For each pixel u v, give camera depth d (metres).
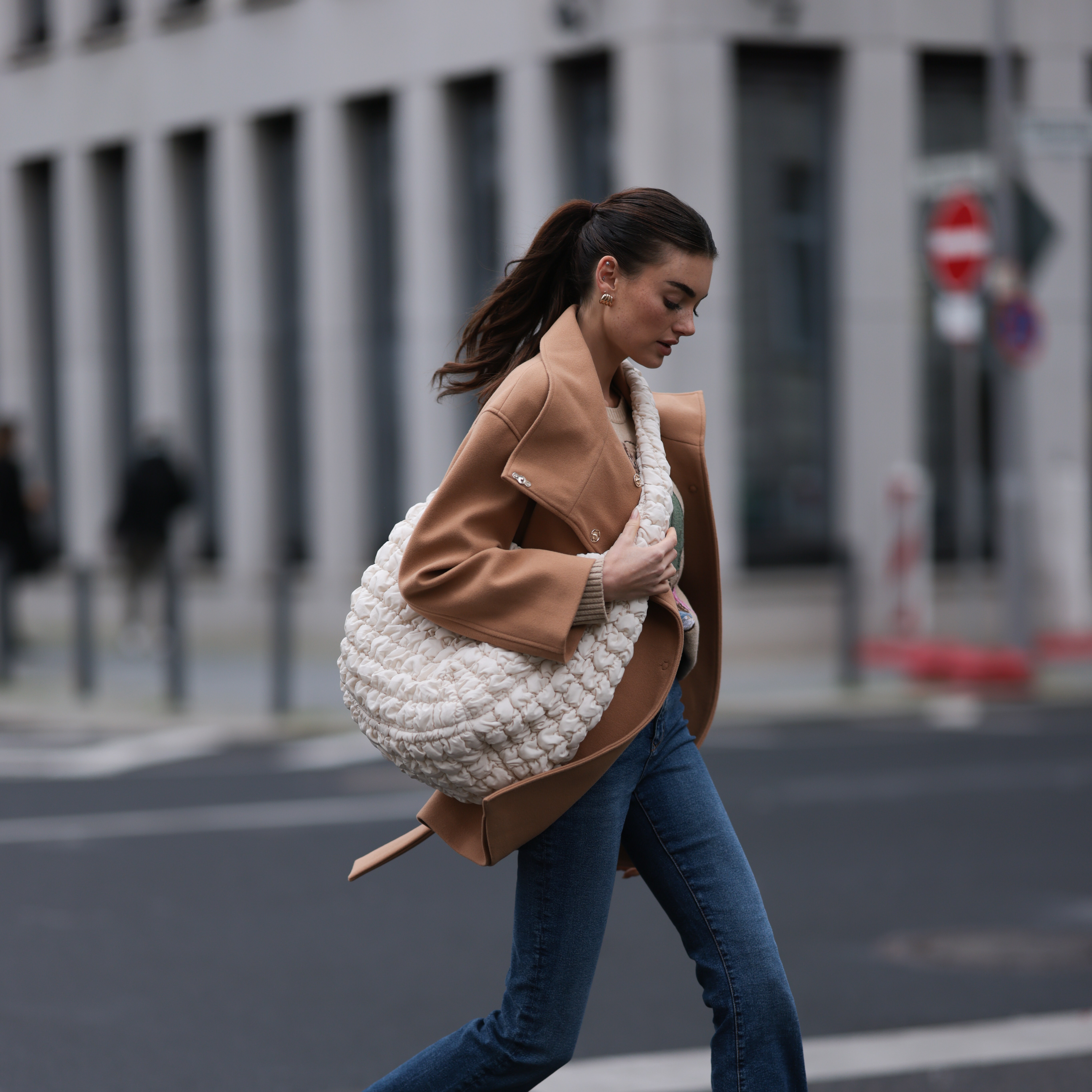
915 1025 8.99
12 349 37.31
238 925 11.02
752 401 26.97
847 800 15.33
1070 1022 9.01
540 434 5.11
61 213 35.88
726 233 26.17
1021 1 28.06
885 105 27.06
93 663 23.52
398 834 14.07
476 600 5.04
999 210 23.44
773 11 26.17
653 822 5.42
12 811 15.15
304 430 31.77
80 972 9.89
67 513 36.62
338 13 30.03
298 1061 8.31
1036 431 28.52
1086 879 12.33
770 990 5.37
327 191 30.33
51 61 35.72
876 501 27.36
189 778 17.03
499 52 27.64
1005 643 23.89
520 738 5.06
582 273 5.38
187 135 33.41
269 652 29.28
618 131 26.39
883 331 27.34
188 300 33.50
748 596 26.64
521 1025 5.33
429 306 28.89
